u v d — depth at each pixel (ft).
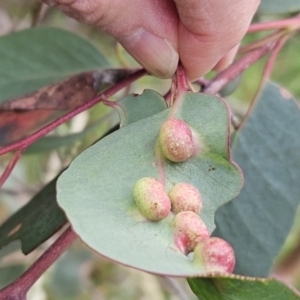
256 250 1.20
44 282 2.01
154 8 1.09
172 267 0.82
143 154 0.96
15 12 1.80
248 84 2.60
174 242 0.89
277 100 1.24
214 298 0.83
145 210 0.90
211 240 0.85
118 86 1.12
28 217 1.13
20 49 1.36
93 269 2.34
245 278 0.79
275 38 1.26
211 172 0.97
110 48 2.08
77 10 1.06
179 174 0.96
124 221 0.89
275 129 1.23
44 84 1.34
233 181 0.96
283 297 0.79
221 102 0.99
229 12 1.06
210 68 1.13
